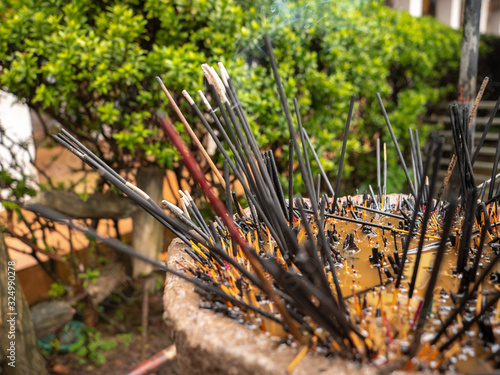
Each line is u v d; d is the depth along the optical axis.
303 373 0.62
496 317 0.75
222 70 0.93
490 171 4.44
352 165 3.22
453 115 1.12
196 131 2.49
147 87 2.35
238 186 2.72
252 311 0.81
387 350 0.67
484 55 5.82
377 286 0.91
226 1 2.29
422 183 0.77
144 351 2.45
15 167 2.38
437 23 5.06
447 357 0.64
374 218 1.38
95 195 2.45
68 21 2.12
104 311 2.79
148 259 0.68
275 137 2.40
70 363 2.37
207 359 0.70
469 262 1.00
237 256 1.04
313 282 0.73
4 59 2.17
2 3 2.13
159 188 2.51
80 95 2.30
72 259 2.46
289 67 2.52
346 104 2.69
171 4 2.26
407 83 3.72
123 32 2.10
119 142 2.16
